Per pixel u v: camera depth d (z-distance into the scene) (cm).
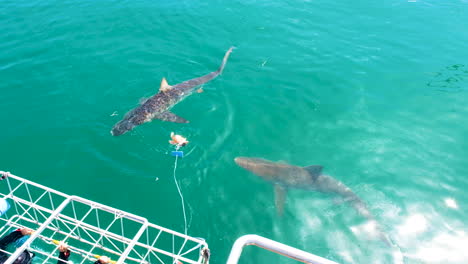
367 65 1466
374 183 979
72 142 1053
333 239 834
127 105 1209
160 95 1204
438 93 1313
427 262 784
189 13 1775
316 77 1394
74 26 1602
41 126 1099
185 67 1425
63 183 934
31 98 1200
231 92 1296
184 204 897
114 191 920
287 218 878
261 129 1146
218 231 841
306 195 941
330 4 1947
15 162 981
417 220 880
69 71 1330
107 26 1622
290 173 973
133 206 885
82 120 1130
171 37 1585
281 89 1326
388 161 1048
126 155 1023
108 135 1082
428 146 1099
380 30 1708
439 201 930
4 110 1145
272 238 830
